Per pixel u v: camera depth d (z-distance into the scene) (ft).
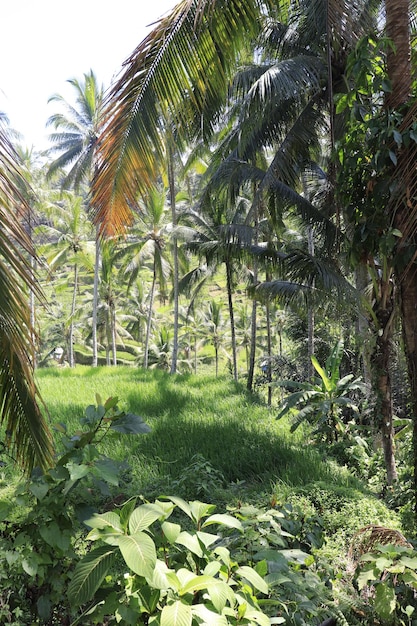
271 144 43.19
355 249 17.37
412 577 8.13
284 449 34.06
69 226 118.52
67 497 8.44
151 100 17.43
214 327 156.66
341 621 8.69
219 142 57.72
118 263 155.53
